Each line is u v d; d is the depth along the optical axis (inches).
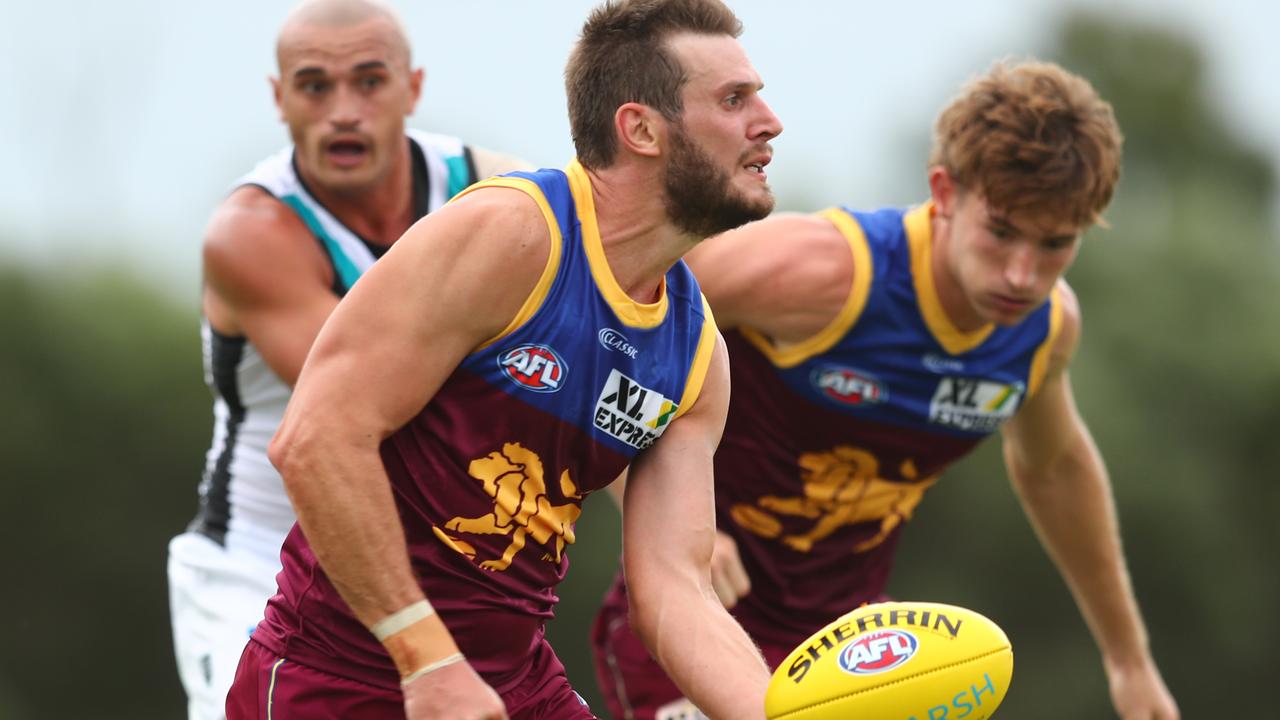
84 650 3011.8
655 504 634.2
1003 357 831.7
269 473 853.8
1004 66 789.2
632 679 892.0
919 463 856.3
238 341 843.4
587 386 598.2
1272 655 3009.4
